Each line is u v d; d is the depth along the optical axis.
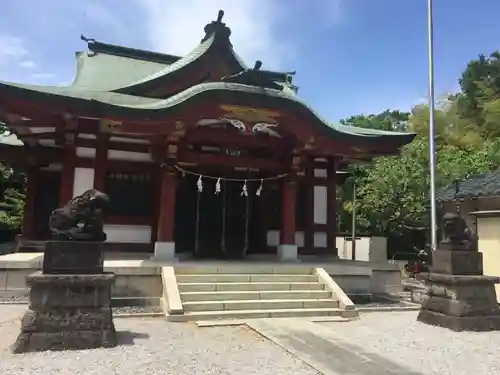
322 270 14.24
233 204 19.02
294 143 16.88
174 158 15.72
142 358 7.54
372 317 12.30
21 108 13.53
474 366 7.64
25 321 7.93
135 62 22.84
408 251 29.06
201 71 18.62
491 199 16.86
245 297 12.44
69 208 8.67
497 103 43.88
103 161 15.98
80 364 7.07
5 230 31.33
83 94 14.55
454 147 38.75
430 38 18.78
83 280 8.21
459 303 10.75
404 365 7.58
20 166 19.86
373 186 27.14
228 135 16.64
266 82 15.42
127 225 16.78
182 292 12.14
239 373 6.88
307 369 7.17
